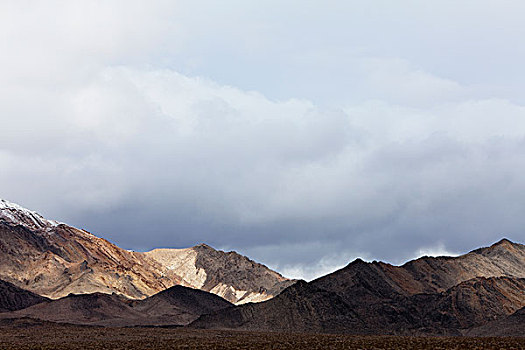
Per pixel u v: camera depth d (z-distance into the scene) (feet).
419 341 511.81
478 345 462.60
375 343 495.82
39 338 617.62
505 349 428.97
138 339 590.96
